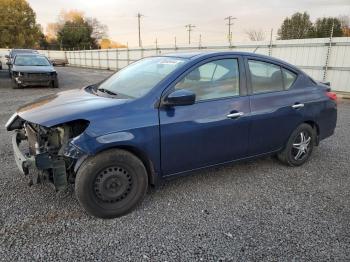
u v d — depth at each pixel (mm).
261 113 3865
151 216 3164
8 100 10359
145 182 3244
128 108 3090
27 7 60656
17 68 13477
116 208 3107
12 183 3807
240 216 3176
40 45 70125
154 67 3775
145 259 2529
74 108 3084
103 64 35438
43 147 3100
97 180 2996
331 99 4750
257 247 2686
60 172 2992
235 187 3832
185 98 3109
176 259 2533
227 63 3705
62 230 2895
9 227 2916
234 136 3697
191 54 3738
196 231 2912
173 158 3336
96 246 2682
